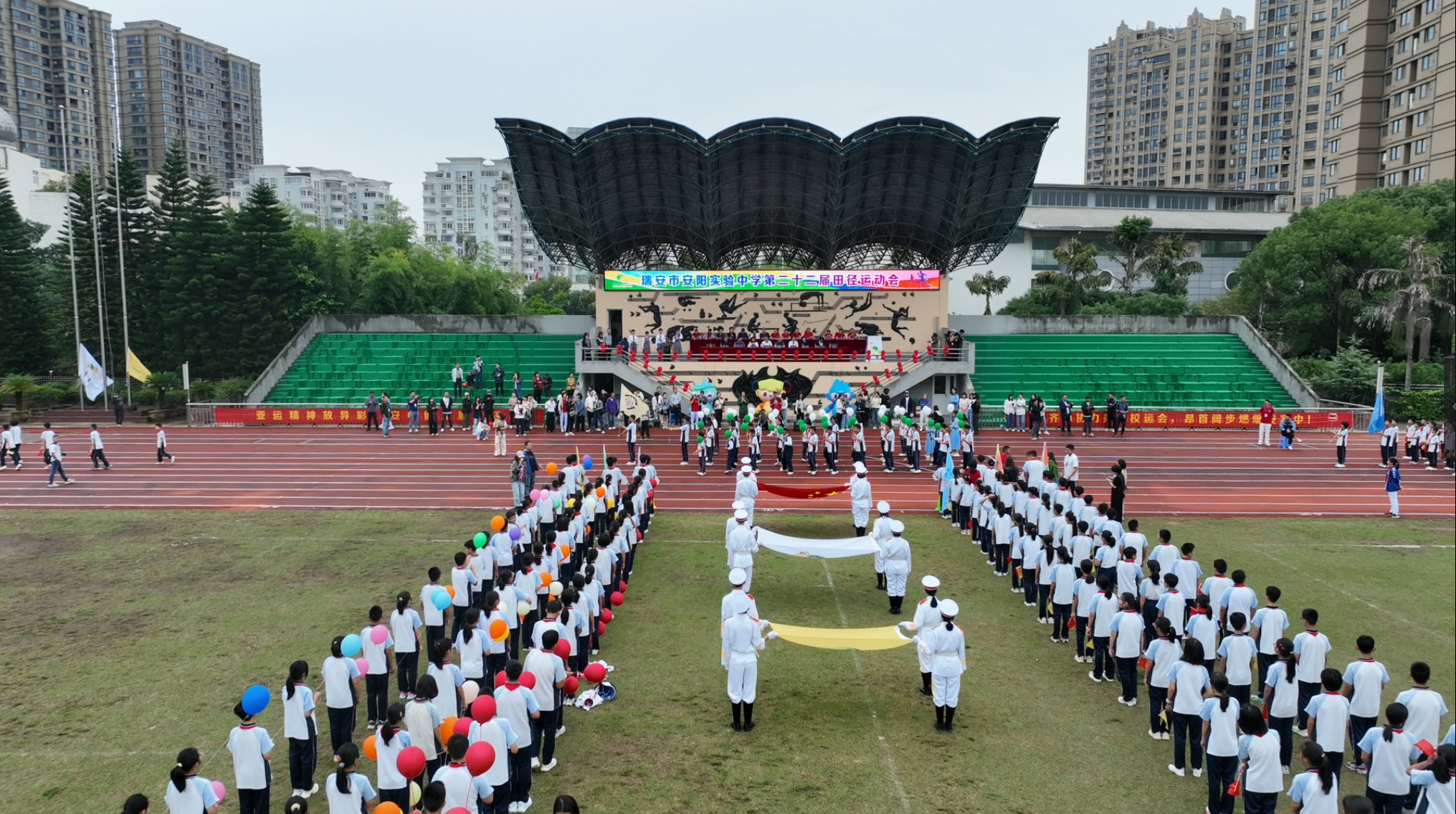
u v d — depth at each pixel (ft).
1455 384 108.99
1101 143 581.12
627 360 149.38
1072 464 86.84
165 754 38.27
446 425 137.18
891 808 34.04
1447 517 84.94
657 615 55.77
